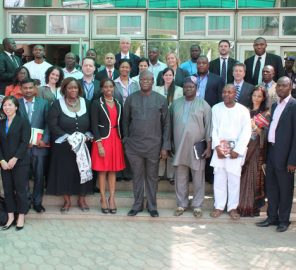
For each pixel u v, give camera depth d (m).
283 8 10.05
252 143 6.10
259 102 6.23
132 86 6.81
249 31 10.22
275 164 5.72
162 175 6.98
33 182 6.60
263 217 6.18
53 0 10.31
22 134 5.77
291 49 10.17
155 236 5.58
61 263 4.79
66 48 10.30
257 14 10.16
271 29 10.19
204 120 6.10
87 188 6.27
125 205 6.57
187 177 6.25
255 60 7.14
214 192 6.20
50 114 6.02
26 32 10.30
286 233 5.70
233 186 6.09
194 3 10.22
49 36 10.30
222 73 7.22
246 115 6.00
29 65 7.44
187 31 10.28
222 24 10.24
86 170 6.00
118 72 7.27
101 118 6.05
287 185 5.74
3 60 7.32
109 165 6.08
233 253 5.06
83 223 6.02
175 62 7.07
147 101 5.97
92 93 6.64
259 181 6.21
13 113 5.77
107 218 6.16
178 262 4.82
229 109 6.02
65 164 6.08
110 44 10.30
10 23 10.29
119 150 6.16
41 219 6.16
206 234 5.66
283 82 5.69
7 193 5.80
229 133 6.00
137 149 5.98
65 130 6.03
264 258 4.93
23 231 5.71
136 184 6.16
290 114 5.64
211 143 6.09
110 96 6.12
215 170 6.13
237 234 5.66
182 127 6.04
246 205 6.14
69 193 6.13
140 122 5.93
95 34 10.34
